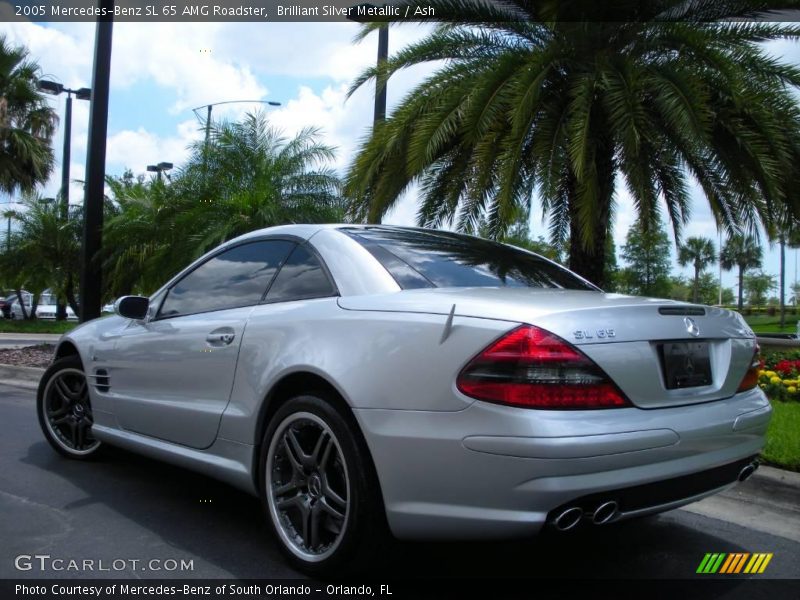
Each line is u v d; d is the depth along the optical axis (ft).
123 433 14.32
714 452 9.32
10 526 12.15
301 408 10.15
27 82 60.39
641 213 26.16
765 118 24.94
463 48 29.12
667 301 10.06
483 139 26.37
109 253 44.55
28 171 60.29
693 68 25.89
